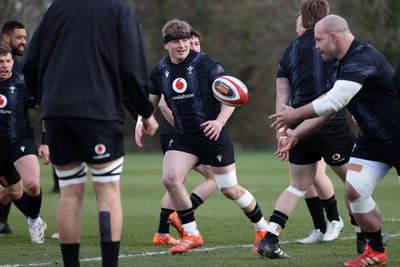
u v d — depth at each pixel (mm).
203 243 29875
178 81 27297
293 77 25641
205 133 26500
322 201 30141
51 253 27172
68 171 19516
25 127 29547
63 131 19141
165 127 30922
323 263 24406
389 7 117750
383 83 21797
